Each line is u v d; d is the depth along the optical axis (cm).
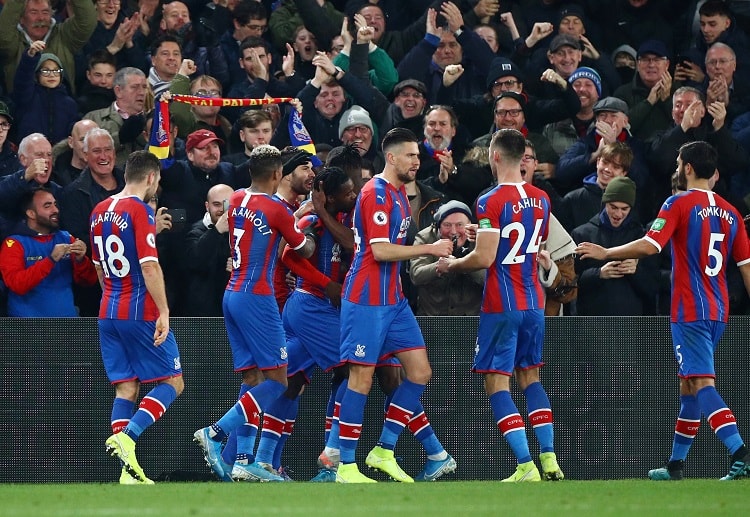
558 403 3192
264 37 4456
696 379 2819
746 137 3906
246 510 2109
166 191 3456
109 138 3366
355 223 2794
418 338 2834
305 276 2917
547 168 3750
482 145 3662
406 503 2231
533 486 2619
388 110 3856
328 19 4231
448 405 3175
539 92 4075
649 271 3325
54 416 3148
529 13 4509
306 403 3172
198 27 4319
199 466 3153
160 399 2805
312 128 3831
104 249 2797
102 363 3155
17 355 3147
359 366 2780
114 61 3994
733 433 2762
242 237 2845
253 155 2862
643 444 3194
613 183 3297
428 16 4078
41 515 2039
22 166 3391
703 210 2808
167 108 3378
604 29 4500
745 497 2344
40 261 3181
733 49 4269
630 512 2089
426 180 3559
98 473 3145
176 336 3161
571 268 3191
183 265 3288
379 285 2766
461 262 2766
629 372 3200
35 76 3788
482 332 2794
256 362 2861
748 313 3509
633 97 4116
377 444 2891
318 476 2991
